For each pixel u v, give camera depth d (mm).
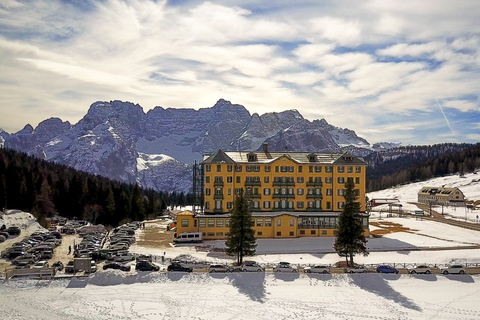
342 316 75250
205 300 80438
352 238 96438
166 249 112625
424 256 105625
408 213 198625
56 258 101625
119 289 84000
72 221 171375
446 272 92750
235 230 96125
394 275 91438
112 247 111125
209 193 136625
